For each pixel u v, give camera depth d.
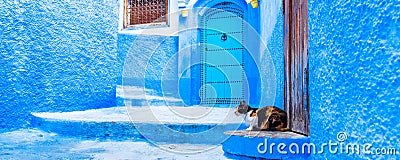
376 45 1.57
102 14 8.05
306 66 3.23
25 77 6.36
